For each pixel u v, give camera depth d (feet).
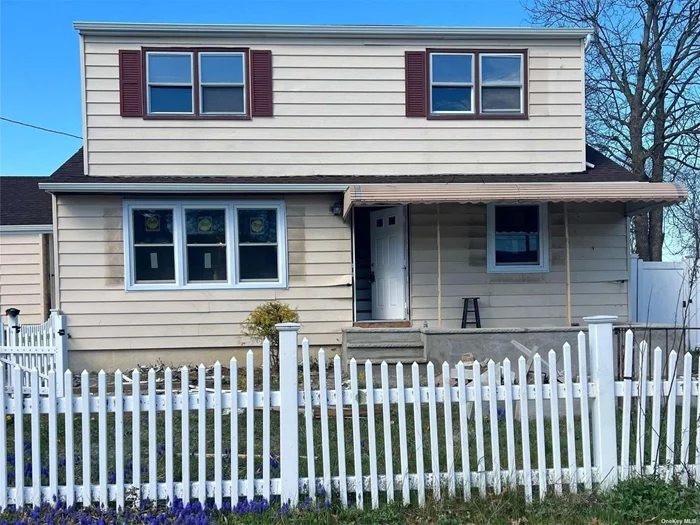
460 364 14.70
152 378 14.17
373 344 31.91
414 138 36.78
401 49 36.68
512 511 14.20
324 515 13.84
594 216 36.86
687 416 15.37
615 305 36.86
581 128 37.78
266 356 14.51
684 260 39.73
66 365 33.22
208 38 35.50
